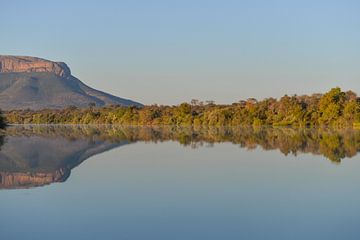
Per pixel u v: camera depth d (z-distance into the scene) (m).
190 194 27.36
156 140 74.81
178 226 20.19
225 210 23.20
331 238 18.34
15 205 24.45
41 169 39.19
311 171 36.84
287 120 142.50
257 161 43.69
